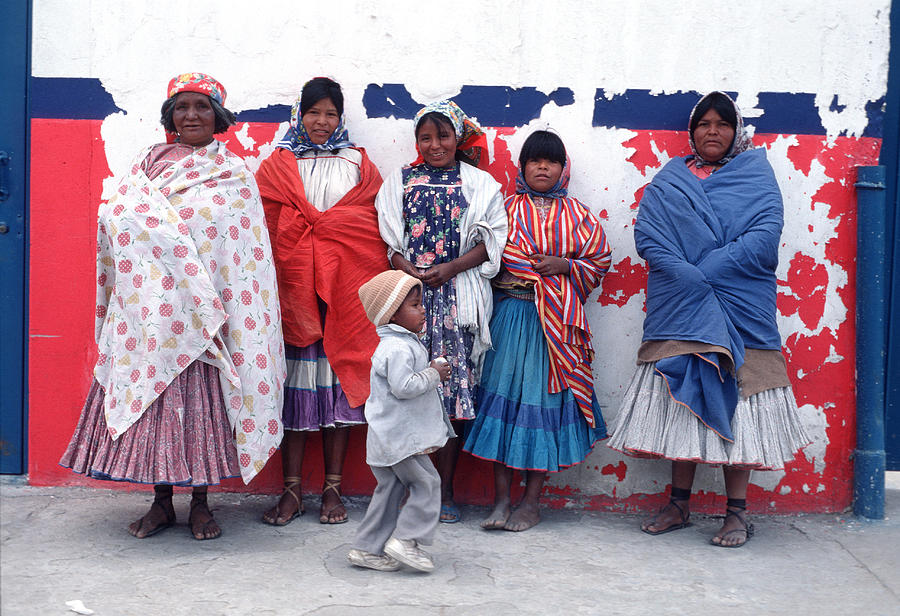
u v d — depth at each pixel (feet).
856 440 13.55
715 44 13.41
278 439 12.00
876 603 10.15
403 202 13.15
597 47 13.50
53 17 13.70
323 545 11.73
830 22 13.28
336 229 12.89
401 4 13.61
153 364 11.27
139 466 11.21
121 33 13.70
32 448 14.03
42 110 13.82
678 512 12.83
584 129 13.61
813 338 13.53
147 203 11.54
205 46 13.76
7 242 13.99
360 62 13.73
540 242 12.90
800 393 13.58
